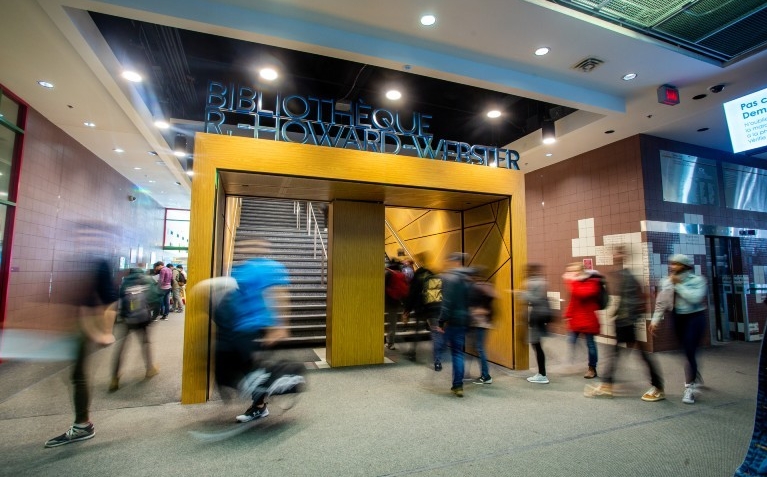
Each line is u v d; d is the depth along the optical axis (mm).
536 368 5457
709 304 7543
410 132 5840
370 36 4645
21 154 5922
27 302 6137
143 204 13734
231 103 4785
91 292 3127
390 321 6547
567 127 7078
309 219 10227
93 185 8898
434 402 4000
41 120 6480
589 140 7441
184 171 9836
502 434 3236
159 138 7781
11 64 4918
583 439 3148
